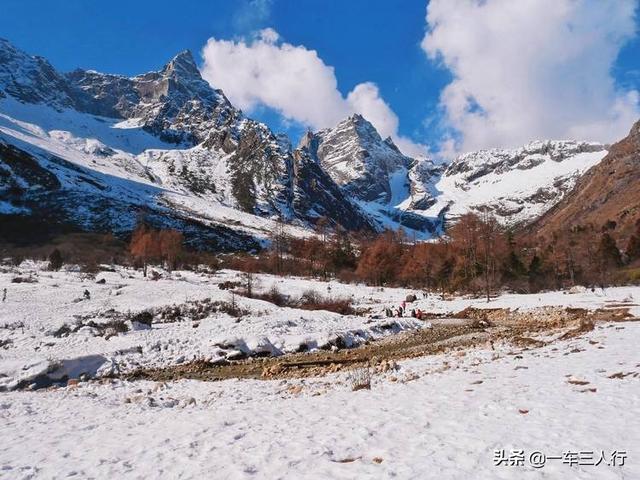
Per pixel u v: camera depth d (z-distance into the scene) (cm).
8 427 1246
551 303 4847
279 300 5453
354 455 808
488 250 7844
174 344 2764
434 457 754
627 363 1352
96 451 962
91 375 2195
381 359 2388
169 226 15712
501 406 1027
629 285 6956
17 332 3011
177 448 933
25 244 10662
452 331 3572
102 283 5622
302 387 1681
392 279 9606
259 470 768
